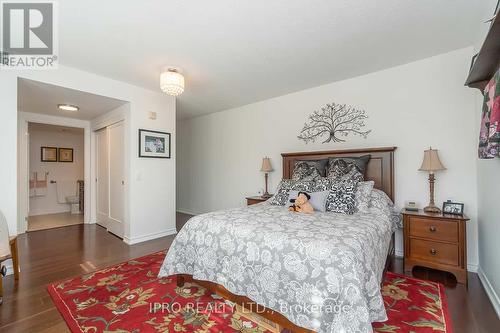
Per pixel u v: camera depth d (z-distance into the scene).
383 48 2.44
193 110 4.85
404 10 1.85
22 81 2.61
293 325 1.39
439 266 2.24
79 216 5.26
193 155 5.50
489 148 1.43
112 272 2.39
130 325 1.57
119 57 2.58
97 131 4.52
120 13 1.85
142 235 3.52
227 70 2.93
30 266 2.56
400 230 2.83
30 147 5.35
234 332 1.50
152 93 3.67
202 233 1.92
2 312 1.72
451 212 2.40
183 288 2.06
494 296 1.81
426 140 2.68
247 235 1.66
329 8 1.81
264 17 1.91
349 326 1.18
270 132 4.08
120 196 3.73
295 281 1.37
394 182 2.85
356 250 1.36
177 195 5.93
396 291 2.00
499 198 1.70
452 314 1.70
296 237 1.50
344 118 3.25
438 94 2.61
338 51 2.48
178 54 2.53
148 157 3.59
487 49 1.29
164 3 1.74
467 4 1.78
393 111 2.88
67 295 1.95
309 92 3.60
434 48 2.45
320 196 2.41
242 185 4.52
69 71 2.84
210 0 1.71
